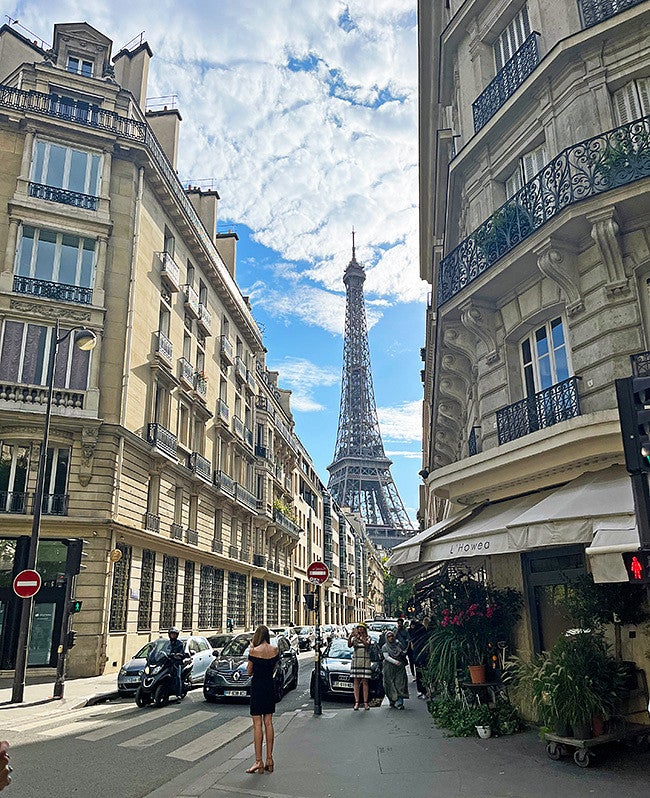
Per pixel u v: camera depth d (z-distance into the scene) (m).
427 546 11.84
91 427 23.31
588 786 6.93
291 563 57.62
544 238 10.52
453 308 13.16
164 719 13.20
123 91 27.88
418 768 8.05
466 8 14.73
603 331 9.95
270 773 8.16
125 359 25.06
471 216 14.27
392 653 13.95
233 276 43.66
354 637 14.33
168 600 28.78
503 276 11.83
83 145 26.16
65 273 24.91
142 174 27.50
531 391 12.03
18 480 22.59
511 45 13.95
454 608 11.72
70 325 24.25
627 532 7.24
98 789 7.80
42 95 26.09
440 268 13.89
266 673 8.54
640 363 9.35
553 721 8.19
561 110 11.55
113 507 23.38
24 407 22.72
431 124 19.20
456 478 12.58
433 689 13.21
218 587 36.25
